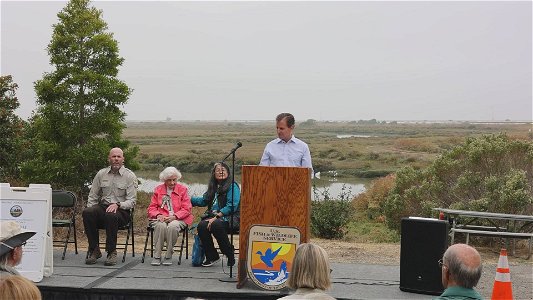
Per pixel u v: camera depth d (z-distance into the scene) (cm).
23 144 1781
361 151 5781
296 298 423
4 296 314
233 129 16275
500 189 1188
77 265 834
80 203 1372
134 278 757
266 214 702
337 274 817
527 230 1185
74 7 1385
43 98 1360
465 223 1203
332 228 1406
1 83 1848
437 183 1322
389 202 1455
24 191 771
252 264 700
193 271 806
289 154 804
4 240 491
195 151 5678
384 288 737
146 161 4725
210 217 830
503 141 1299
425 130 13888
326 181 3419
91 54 1375
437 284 698
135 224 1437
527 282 851
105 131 1381
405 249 718
